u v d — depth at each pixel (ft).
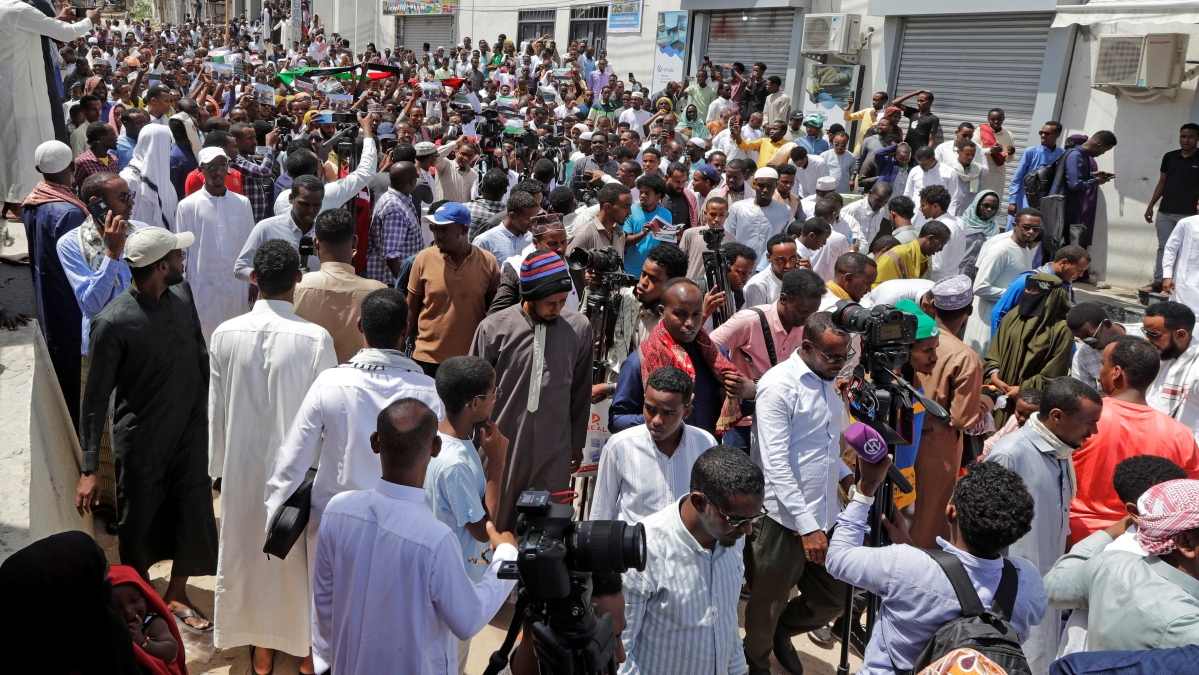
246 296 20.17
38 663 6.31
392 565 8.46
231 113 32.99
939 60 44.75
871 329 10.46
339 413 11.11
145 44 90.63
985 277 23.06
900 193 37.58
